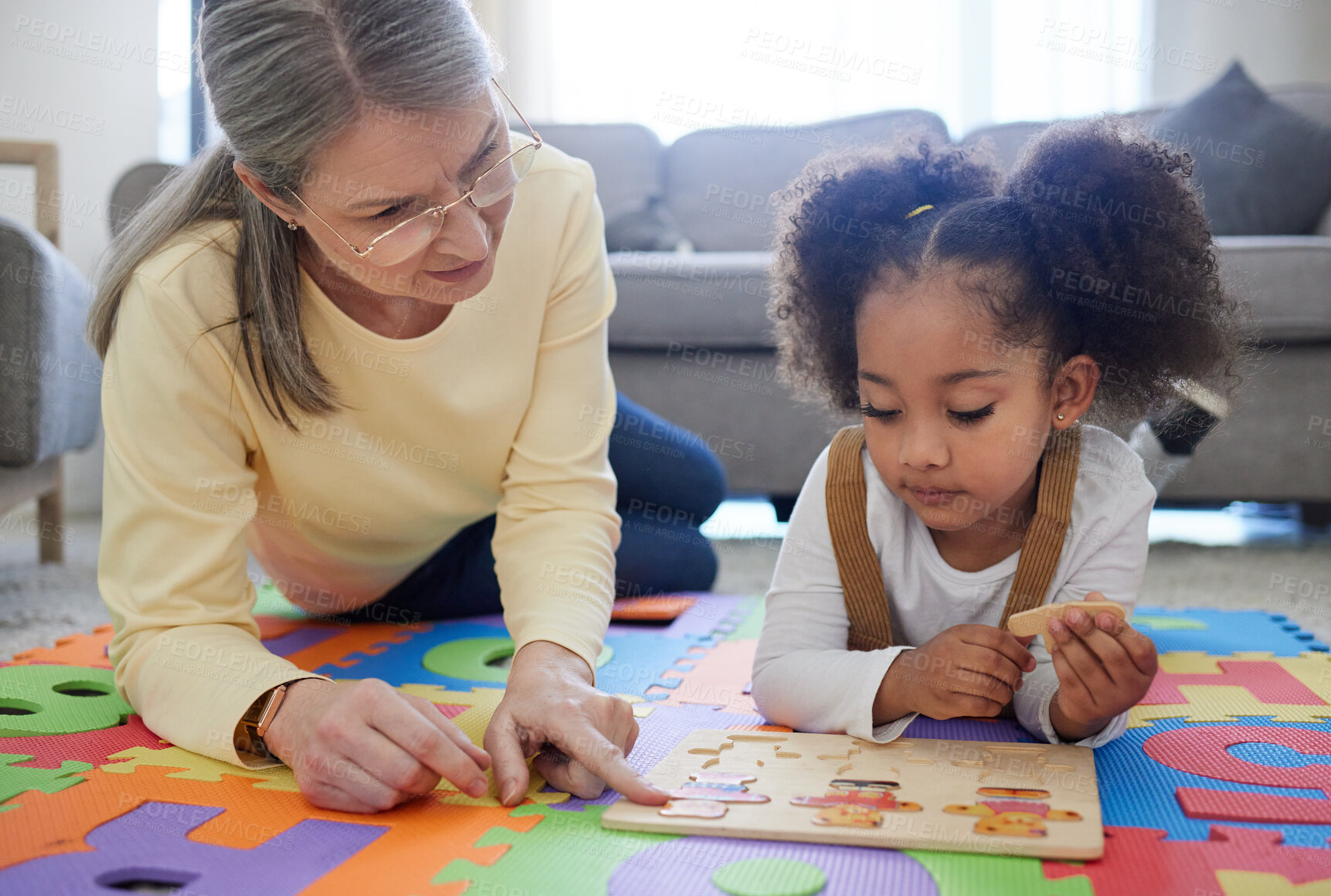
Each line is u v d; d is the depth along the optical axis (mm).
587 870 735
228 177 1020
